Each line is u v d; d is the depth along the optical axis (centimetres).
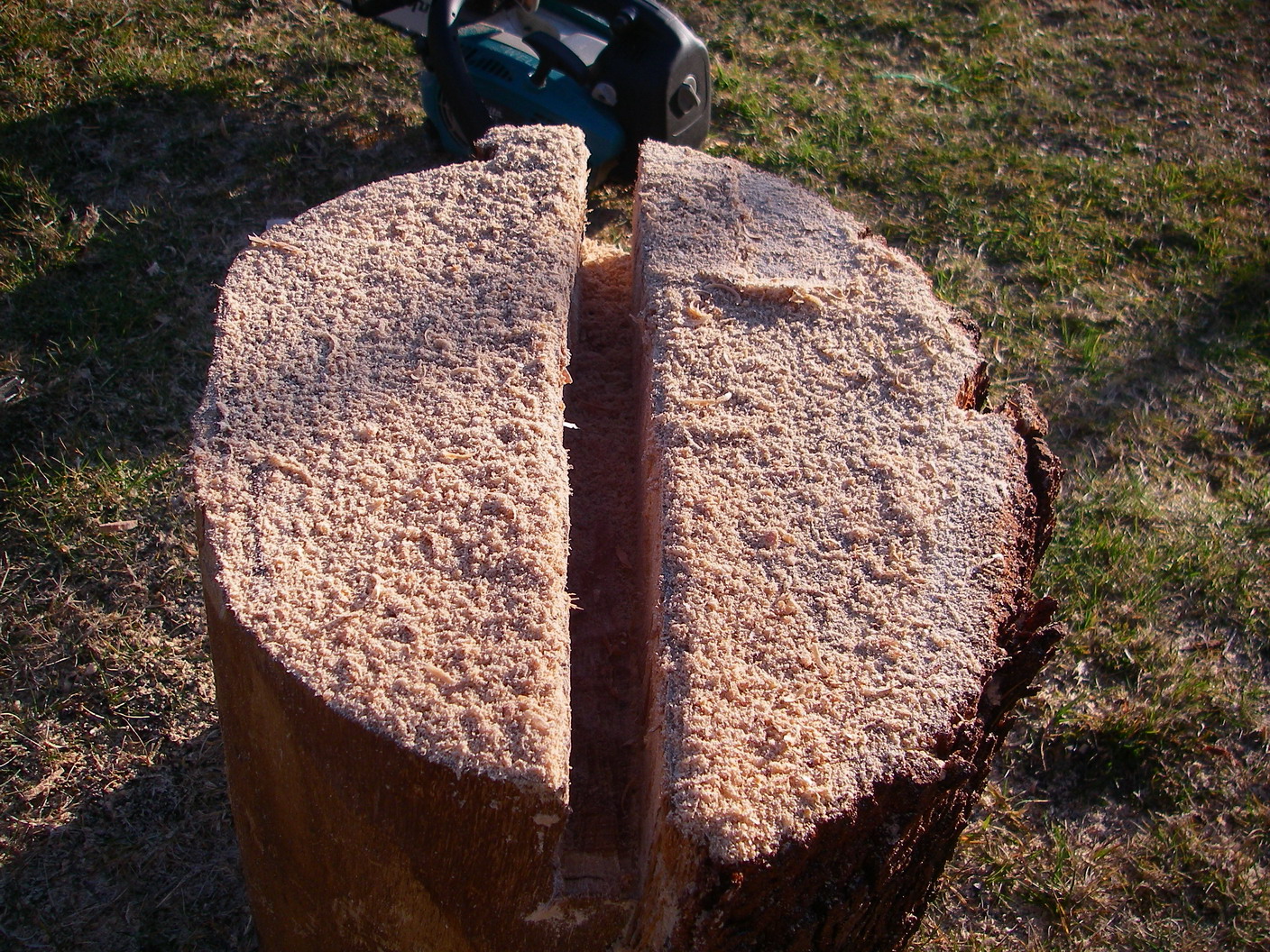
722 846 59
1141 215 153
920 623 67
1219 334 137
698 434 75
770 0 187
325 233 85
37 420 113
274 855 72
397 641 64
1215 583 111
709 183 92
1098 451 122
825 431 75
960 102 171
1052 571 110
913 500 72
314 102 153
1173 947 90
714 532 70
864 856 63
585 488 85
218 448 72
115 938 86
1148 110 174
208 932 86
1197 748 100
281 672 63
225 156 143
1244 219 155
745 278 84
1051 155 163
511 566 67
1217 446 124
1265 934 91
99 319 122
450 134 142
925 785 61
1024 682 70
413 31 139
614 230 140
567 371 86
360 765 62
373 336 78
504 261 83
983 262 144
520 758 60
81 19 159
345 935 72
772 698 63
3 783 91
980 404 81
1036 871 93
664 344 80
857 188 154
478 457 72
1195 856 94
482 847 63
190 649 99
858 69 176
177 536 106
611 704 74
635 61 127
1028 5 194
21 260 126
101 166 140
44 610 101
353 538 68
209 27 162
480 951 67
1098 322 137
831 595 68
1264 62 186
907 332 82
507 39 134
